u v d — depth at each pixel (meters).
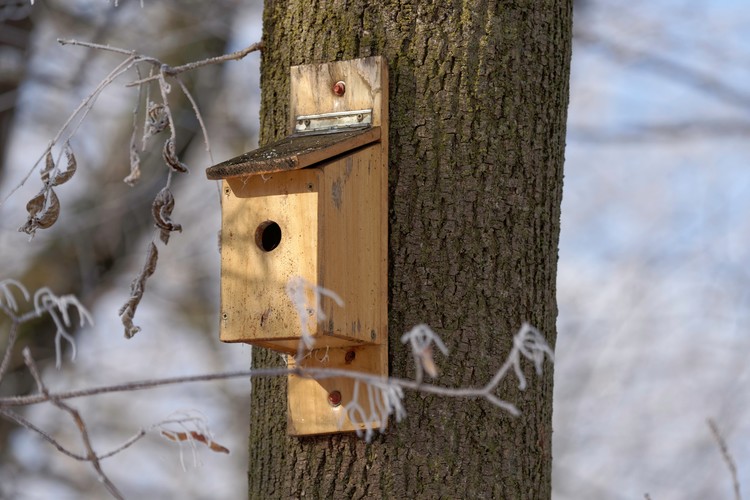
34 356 13.51
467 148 6.35
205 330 17.73
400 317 6.29
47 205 6.50
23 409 14.41
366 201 6.29
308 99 6.60
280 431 6.51
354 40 6.55
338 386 6.34
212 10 14.06
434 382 6.20
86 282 13.73
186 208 16.53
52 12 14.23
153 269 6.64
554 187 6.60
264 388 6.65
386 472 6.19
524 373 6.35
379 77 6.40
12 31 13.55
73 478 16.97
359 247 6.23
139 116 13.77
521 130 6.44
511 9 6.48
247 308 6.22
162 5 14.09
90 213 13.60
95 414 17.53
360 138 6.26
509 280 6.34
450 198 6.32
